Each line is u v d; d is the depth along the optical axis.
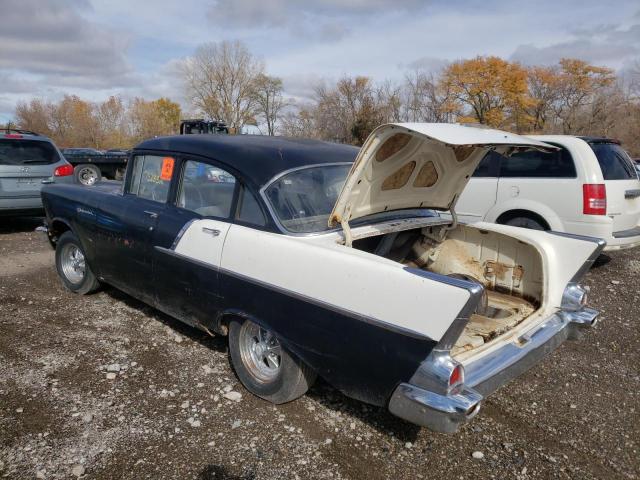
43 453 2.86
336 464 2.85
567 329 3.35
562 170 6.21
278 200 3.30
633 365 4.16
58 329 4.45
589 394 3.70
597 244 3.37
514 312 3.44
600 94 46.84
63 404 3.31
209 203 3.68
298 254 2.99
